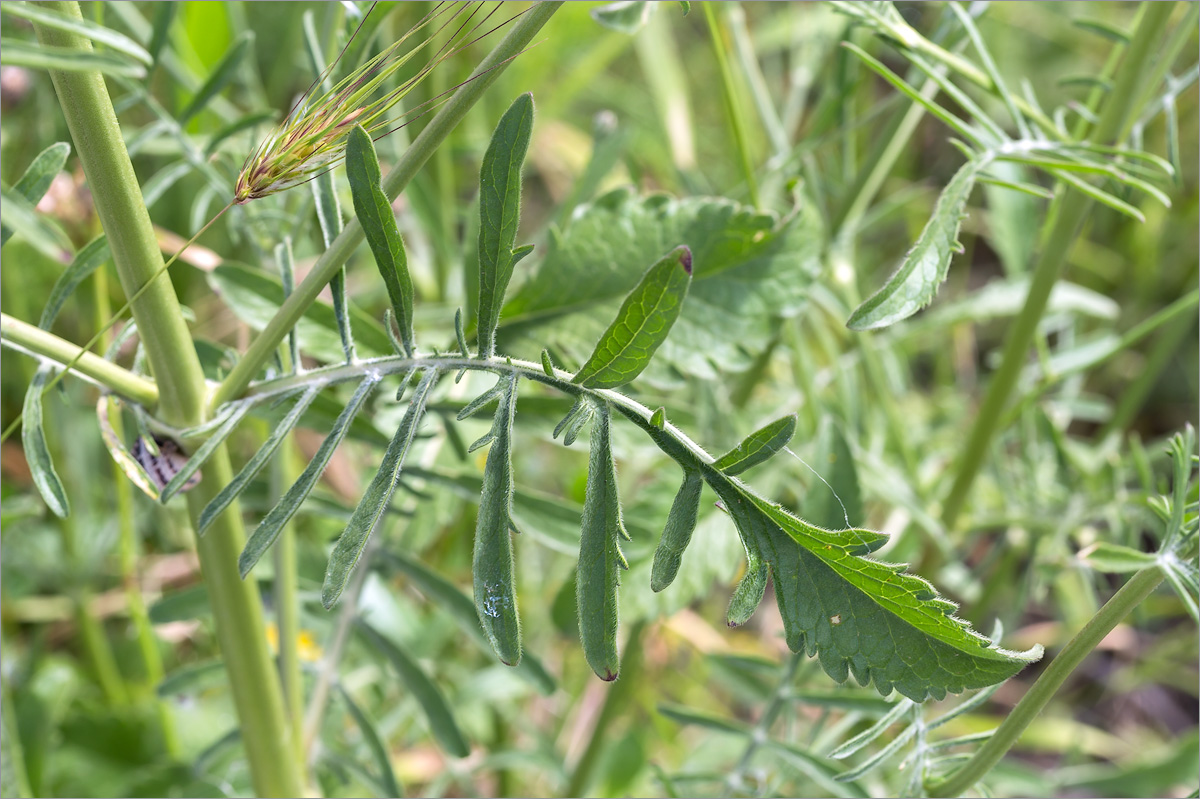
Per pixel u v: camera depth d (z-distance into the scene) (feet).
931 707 2.89
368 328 1.77
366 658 2.01
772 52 3.97
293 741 1.84
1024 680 3.36
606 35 3.65
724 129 3.93
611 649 1.46
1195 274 3.59
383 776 1.88
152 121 2.85
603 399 1.47
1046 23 3.84
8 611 2.63
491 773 2.79
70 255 2.01
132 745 2.46
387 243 1.49
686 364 1.85
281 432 1.53
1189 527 1.55
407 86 1.49
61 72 1.48
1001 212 2.53
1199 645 3.16
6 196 1.63
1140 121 1.91
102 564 2.72
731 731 1.91
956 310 2.55
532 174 3.99
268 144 1.47
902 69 3.89
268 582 1.90
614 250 1.86
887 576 1.45
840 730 1.94
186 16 2.45
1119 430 2.77
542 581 2.95
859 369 2.69
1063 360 2.59
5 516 1.90
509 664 1.47
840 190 2.41
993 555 2.45
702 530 1.95
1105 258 3.65
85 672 2.68
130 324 1.62
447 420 1.80
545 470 3.15
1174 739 3.33
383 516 1.88
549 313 1.85
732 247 1.87
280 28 3.04
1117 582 3.25
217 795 2.03
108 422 1.59
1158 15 1.84
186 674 1.90
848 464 1.91
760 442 1.45
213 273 1.77
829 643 1.47
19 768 1.94
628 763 2.51
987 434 2.17
